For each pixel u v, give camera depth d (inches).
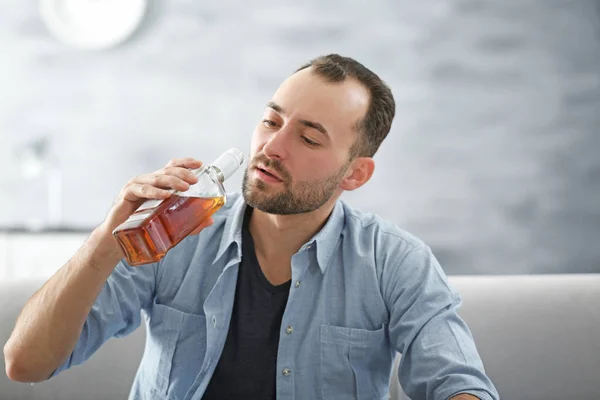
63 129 151.8
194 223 42.1
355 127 49.6
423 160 148.5
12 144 152.3
